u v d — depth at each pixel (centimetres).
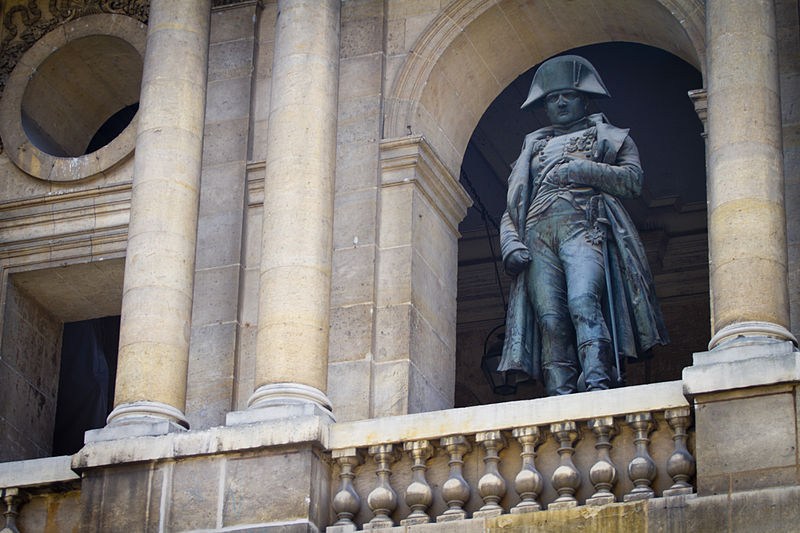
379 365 2197
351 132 2320
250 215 2336
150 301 2169
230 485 2034
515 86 2770
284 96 2219
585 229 2211
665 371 2783
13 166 2492
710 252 2020
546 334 2192
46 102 2575
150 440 2072
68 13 2572
